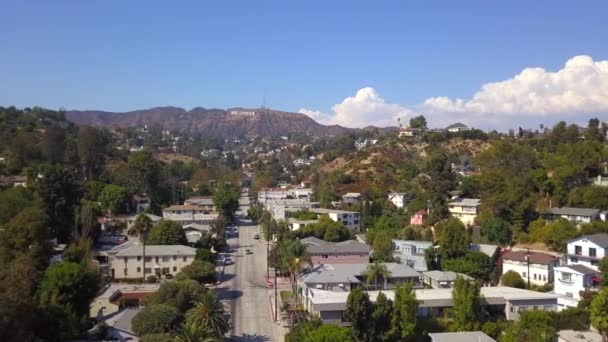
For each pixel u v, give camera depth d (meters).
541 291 90.81
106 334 68.81
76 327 68.69
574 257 95.81
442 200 145.12
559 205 131.88
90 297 77.00
